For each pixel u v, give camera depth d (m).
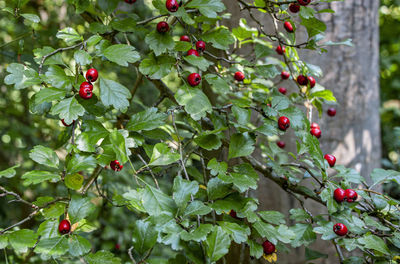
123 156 1.19
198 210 1.12
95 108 1.39
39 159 1.21
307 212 1.59
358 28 2.54
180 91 1.40
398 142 5.05
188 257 1.03
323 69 2.49
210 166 1.30
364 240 1.35
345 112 2.50
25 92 3.03
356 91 2.53
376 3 2.66
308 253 1.69
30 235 1.17
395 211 1.59
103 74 3.03
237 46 2.47
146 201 1.13
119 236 3.21
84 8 1.76
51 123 3.03
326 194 1.45
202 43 1.71
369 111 2.59
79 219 1.20
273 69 1.85
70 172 1.19
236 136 1.41
